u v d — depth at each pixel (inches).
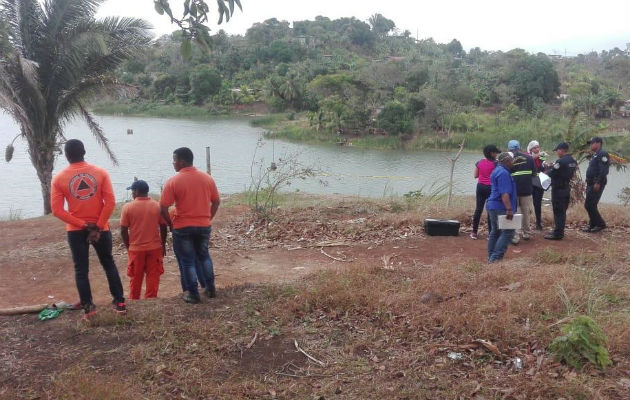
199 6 135.6
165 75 3602.4
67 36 592.7
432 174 1465.3
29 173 1405.0
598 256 295.3
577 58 5334.6
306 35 5196.9
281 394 158.4
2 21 566.6
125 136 2316.7
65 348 188.1
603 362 166.1
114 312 211.3
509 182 292.7
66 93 631.8
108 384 159.6
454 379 164.4
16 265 358.9
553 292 219.0
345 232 398.3
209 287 234.2
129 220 263.0
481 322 194.5
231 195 633.0
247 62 4195.4
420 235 385.1
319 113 2486.5
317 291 229.8
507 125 2409.0
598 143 363.6
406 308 215.2
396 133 2265.0
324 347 188.4
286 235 400.8
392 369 171.6
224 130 2613.2
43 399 157.2
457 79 2908.5
